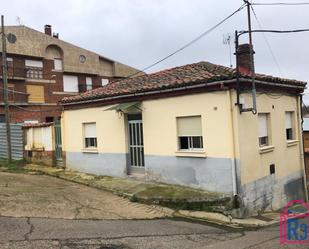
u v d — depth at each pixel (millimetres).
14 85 36719
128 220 9031
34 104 36750
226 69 11484
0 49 36188
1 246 6406
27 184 12758
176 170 11656
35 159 18094
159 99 12023
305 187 14172
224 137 10383
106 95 13594
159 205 10523
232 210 10016
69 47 42594
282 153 12828
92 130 14914
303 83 13820
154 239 7445
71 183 13500
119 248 6719
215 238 7812
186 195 10531
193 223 9133
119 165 13664
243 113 10633
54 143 16953
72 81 42875
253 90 10289
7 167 17391
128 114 13438
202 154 10891
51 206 9680
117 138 13688
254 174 11008
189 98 11164
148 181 12492
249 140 10859
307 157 19547
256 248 7031
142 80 14305
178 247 6973
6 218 8289
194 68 12898
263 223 9680
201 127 11031
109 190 12203
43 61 39969
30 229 7555
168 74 13508
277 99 12719
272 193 11969
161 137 12031
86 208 9805
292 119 13961
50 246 6551
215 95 10539
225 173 10406
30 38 38719
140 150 13125
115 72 48062
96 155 14633
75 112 15500
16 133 19406
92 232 7672
